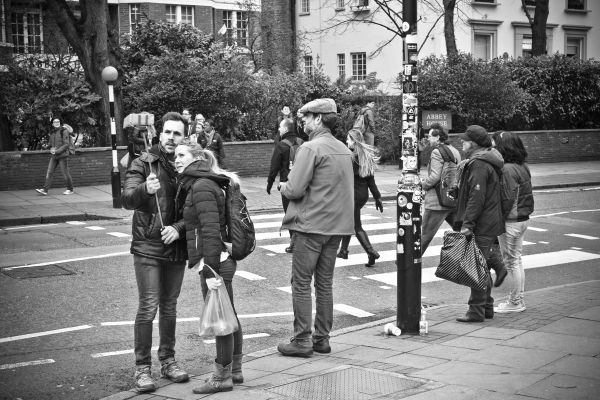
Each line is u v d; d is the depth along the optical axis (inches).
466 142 334.6
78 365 281.6
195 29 1232.8
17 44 1295.5
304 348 277.1
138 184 245.6
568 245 563.5
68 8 977.5
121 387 257.8
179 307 370.6
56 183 898.1
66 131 838.5
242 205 246.8
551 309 344.5
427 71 1190.9
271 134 1125.1
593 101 1346.0
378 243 557.0
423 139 1024.9
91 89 985.5
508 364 253.1
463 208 328.5
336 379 243.1
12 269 449.4
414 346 286.0
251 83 1085.8
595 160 1307.8
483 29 1469.0
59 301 376.5
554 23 1572.3
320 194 274.2
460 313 349.7
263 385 241.4
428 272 469.4
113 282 418.3
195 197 236.1
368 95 1275.8
